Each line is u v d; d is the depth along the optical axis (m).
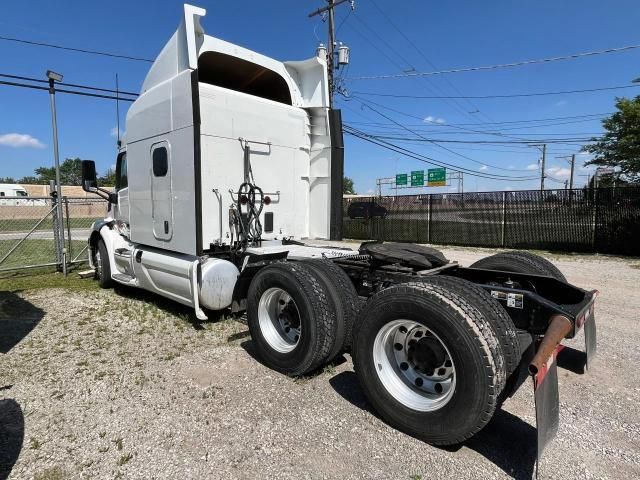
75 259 11.02
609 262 10.83
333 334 3.71
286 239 6.10
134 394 3.56
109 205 7.91
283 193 6.02
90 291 7.44
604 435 2.96
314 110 6.32
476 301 2.81
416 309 2.83
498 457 2.71
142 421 3.14
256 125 5.59
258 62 5.68
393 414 2.99
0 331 5.20
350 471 2.57
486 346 2.56
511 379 2.84
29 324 5.49
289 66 6.18
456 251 13.55
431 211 16.11
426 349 2.94
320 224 6.33
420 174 46.97
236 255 5.36
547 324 3.18
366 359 3.14
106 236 7.31
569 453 2.75
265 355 4.04
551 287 3.98
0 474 2.54
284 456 2.71
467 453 2.75
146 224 5.99
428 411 2.81
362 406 3.36
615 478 2.50
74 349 4.59
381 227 17.61
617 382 3.79
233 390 3.63
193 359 4.30
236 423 3.11
